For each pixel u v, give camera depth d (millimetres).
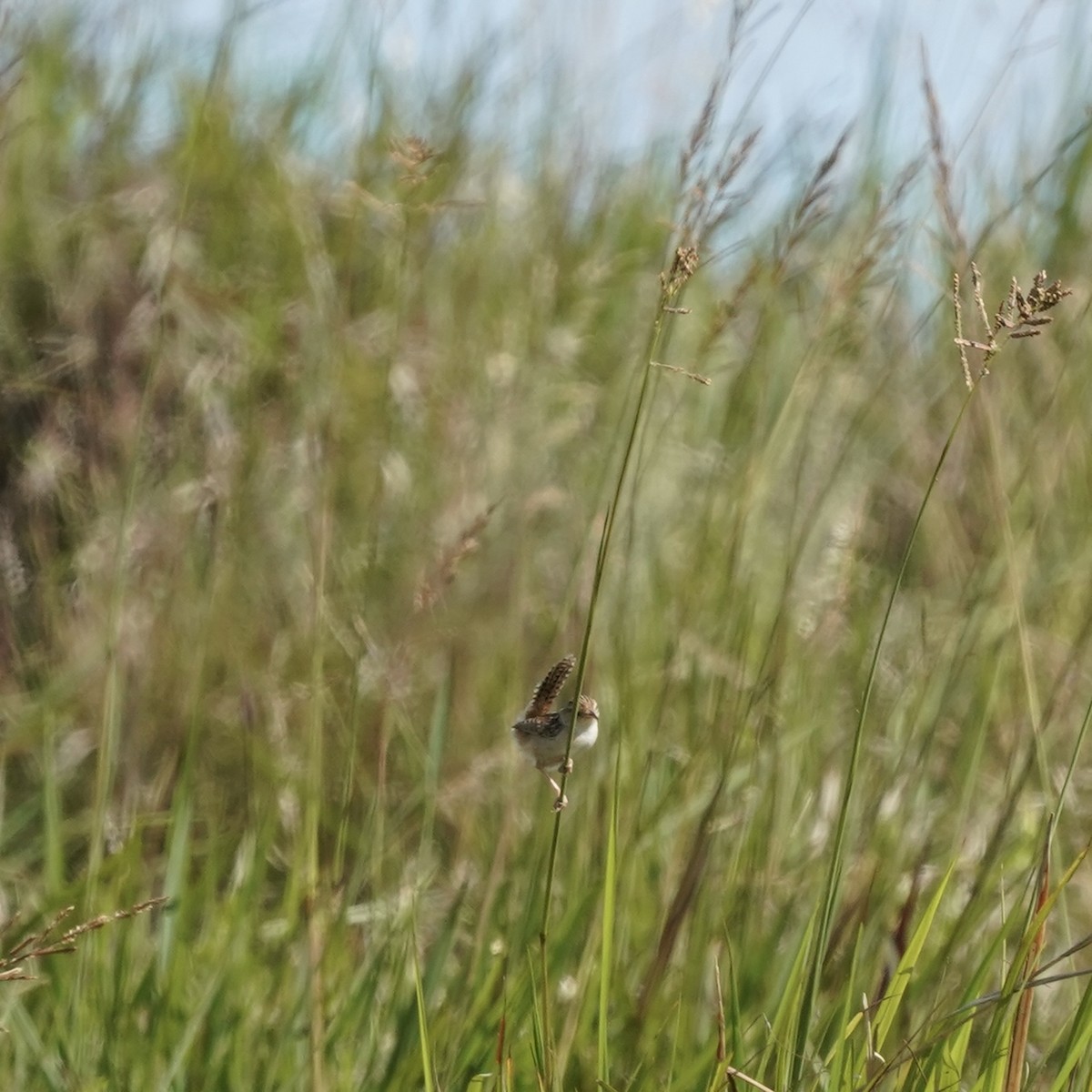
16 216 17359
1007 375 15695
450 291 17500
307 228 16844
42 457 16125
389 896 11250
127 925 10266
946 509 15328
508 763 12172
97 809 10703
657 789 11570
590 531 11859
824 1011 9383
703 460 14852
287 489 15617
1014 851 11492
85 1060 9719
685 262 7293
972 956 10211
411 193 11562
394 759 13320
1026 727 12773
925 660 12641
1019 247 16906
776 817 11352
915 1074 8539
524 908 9922
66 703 14109
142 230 17578
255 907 10805
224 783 13461
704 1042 9539
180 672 13719
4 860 12938
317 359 15961
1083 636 10828
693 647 12477
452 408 16062
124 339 16547
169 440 15961
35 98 17953
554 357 17438
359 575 14250
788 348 15281
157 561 14648
